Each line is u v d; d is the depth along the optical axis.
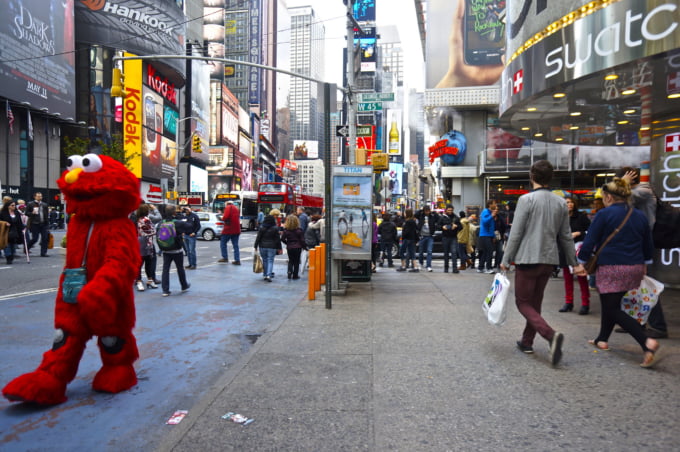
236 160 98.38
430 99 29.67
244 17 169.25
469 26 29.56
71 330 3.60
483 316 6.41
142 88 52.03
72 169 3.67
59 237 23.66
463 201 30.28
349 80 14.10
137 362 4.80
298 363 4.32
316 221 13.80
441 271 12.68
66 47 42.62
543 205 4.34
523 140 29.47
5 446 2.96
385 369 4.15
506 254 4.44
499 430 2.94
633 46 6.58
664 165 8.25
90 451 2.91
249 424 3.05
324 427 3.00
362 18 16.83
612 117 11.13
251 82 166.00
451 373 4.03
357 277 9.69
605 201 4.57
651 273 8.31
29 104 37.41
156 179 56.00
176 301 8.16
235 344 5.54
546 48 8.21
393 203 77.31
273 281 10.84
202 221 26.28
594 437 2.82
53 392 3.54
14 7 35.56
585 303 6.43
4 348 5.15
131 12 50.84
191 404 3.70
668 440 2.78
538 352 4.64
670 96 7.96
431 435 2.88
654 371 4.02
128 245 3.78
